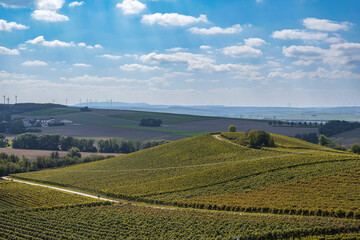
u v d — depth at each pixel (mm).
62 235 65812
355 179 74312
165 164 118750
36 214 80062
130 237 63062
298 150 111312
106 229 68062
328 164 85750
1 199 95188
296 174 83125
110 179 112250
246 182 85750
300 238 53625
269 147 116375
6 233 68500
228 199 77312
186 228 64000
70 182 115250
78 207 84062
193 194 85500
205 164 109188
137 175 112000
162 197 87625
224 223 63344
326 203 65625
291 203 68438
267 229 57812
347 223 56125
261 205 70188
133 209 79438
